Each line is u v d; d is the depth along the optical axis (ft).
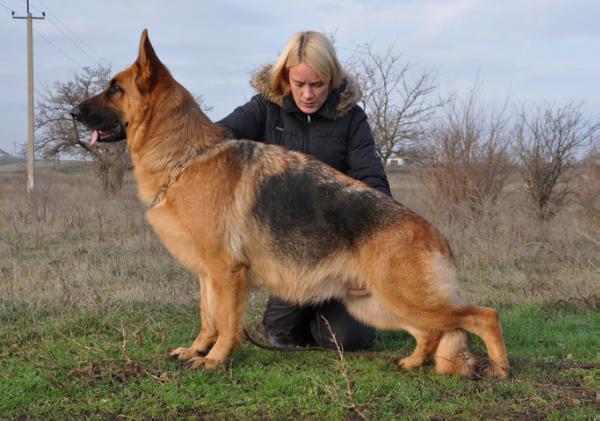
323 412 11.40
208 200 13.24
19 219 38.68
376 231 13.07
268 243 13.55
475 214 37.83
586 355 15.29
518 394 12.30
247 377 13.11
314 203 13.44
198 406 11.51
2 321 16.75
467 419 11.12
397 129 60.75
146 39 13.96
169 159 13.73
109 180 66.64
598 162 41.19
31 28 82.69
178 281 22.93
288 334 16.53
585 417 11.00
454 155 41.78
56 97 89.15
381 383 12.87
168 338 15.70
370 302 14.12
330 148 15.75
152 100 14.08
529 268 26.99
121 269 24.85
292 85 15.12
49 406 11.27
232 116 16.15
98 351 13.97
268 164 13.79
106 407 11.28
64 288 19.70
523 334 17.10
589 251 29.68
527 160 42.34
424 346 13.85
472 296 21.57
